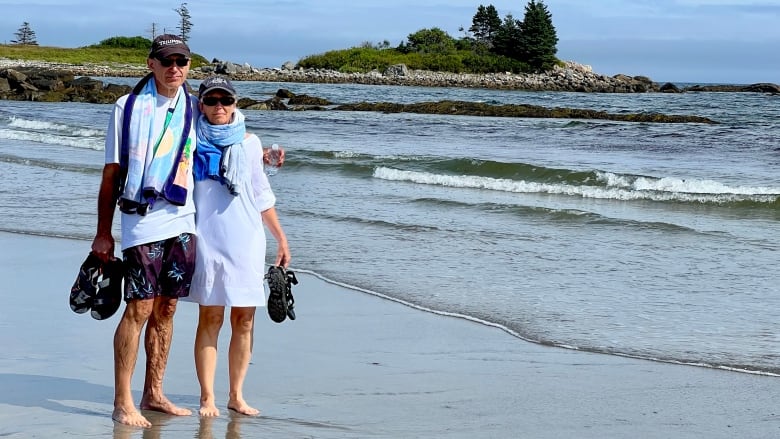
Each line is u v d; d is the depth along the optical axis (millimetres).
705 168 18078
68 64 91750
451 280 8070
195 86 65562
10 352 5363
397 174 15688
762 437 4297
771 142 24328
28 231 10133
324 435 4121
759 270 8586
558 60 112250
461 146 22203
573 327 6512
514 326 6523
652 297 7480
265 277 4465
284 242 4527
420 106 38688
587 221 11328
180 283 4211
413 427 4309
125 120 4117
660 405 4789
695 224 11398
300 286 7848
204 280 4293
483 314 6863
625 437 4258
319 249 9477
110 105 39781
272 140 23047
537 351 5895
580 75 100562
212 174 4266
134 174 4078
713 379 5305
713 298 7457
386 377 5227
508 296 7473
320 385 5020
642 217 11945
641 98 67500
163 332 4340
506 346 6004
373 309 7016
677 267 8711
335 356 5672
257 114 35594
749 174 17078
